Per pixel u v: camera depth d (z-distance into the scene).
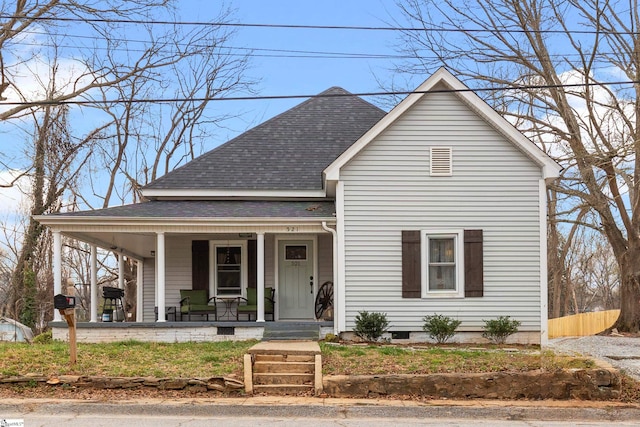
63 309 11.23
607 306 54.38
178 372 11.13
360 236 15.91
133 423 8.99
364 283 15.86
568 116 21.28
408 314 15.80
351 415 9.76
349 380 10.68
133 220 15.71
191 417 9.52
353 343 15.12
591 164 20.59
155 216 15.90
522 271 15.82
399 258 15.91
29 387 10.67
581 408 9.98
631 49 21.00
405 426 9.06
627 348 15.80
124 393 10.52
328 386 10.66
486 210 15.94
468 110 16.08
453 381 10.66
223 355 12.59
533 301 15.78
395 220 15.94
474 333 15.73
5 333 18.41
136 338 15.79
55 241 15.62
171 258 18.78
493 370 11.10
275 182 18.56
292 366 11.41
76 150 29.66
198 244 18.59
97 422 9.03
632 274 22.11
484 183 15.97
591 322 26.22
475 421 9.54
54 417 9.34
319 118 21.41
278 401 10.15
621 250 22.62
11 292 30.36
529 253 15.85
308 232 16.22
